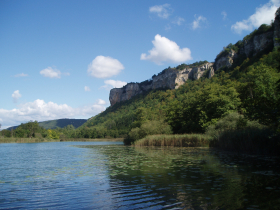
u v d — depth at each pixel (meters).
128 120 152.62
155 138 39.69
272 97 17.91
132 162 16.50
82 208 6.56
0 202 7.27
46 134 129.38
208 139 31.19
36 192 8.46
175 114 56.06
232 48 186.75
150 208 6.40
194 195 7.50
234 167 13.02
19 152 32.41
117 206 6.64
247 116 19.25
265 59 78.75
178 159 17.50
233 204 6.54
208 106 43.16
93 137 134.50
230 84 56.31
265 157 17.88
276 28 117.25
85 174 12.03
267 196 7.21
